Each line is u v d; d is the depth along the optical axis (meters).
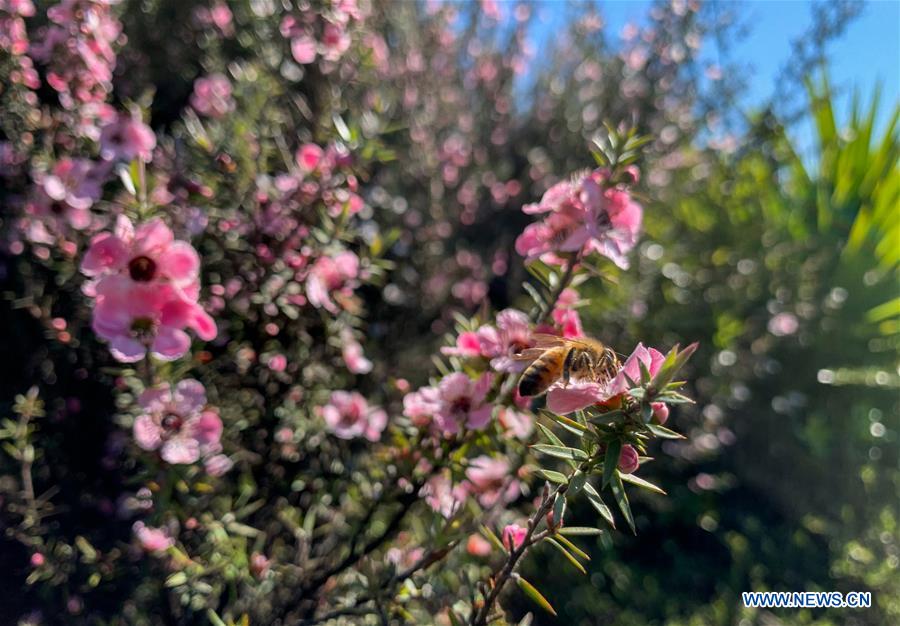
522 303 0.31
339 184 0.17
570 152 0.38
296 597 0.15
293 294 0.17
